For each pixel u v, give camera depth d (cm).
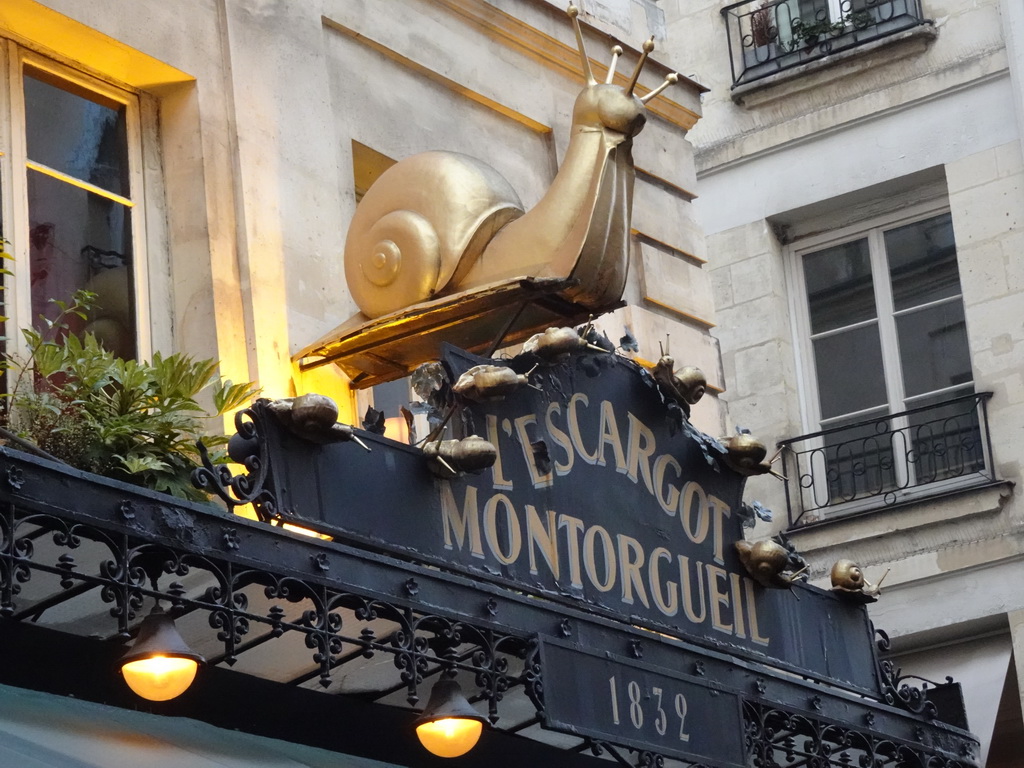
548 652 655
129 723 602
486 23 985
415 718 700
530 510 693
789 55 1620
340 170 878
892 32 1566
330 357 804
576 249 753
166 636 559
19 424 668
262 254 814
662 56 1120
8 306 738
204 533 568
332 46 898
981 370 1478
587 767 791
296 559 591
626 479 741
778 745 810
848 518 1481
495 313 776
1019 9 1521
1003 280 1486
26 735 554
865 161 1574
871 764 796
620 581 719
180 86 823
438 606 628
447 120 955
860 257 1588
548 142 1015
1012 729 1411
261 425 609
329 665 590
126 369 674
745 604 775
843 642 823
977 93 1535
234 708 664
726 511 787
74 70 796
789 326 1595
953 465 1491
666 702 700
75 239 777
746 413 1570
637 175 1074
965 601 1427
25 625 609
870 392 1551
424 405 707
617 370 754
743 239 1612
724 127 1645
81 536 555
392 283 780
